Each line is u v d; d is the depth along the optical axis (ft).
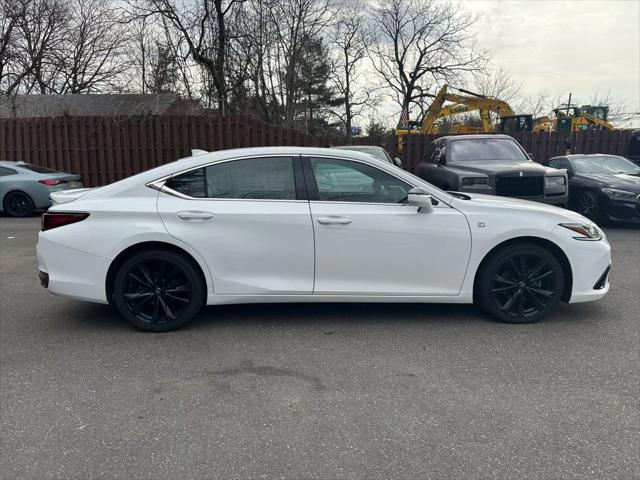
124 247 13.66
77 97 91.66
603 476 7.91
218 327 14.55
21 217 38.81
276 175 14.12
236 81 65.26
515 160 30.81
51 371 11.78
